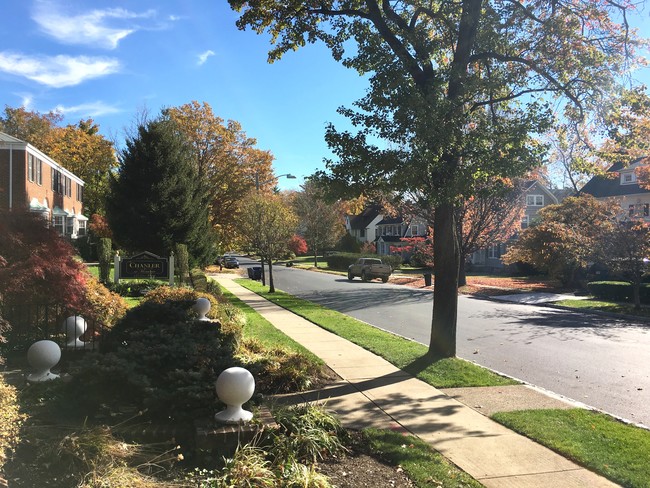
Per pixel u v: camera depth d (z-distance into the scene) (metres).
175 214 27.30
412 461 4.70
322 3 10.82
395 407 6.50
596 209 25.28
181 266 21.53
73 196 40.62
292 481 3.87
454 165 9.04
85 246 39.41
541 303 21.73
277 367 7.49
